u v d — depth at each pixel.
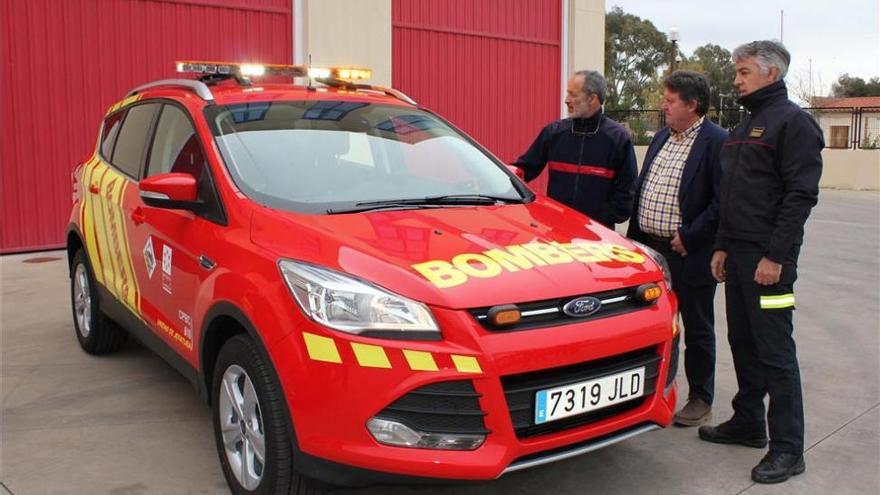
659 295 3.05
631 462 3.60
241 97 3.95
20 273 7.38
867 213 15.17
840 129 25.59
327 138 3.79
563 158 4.60
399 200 3.49
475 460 2.59
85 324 5.00
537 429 2.74
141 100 4.57
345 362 2.57
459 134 4.35
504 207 3.62
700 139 3.92
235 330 3.18
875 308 6.79
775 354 3.43
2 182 8.01
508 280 2.75
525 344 2.63
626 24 50.78
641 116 28.36
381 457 2.55
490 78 12.05
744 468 3.55
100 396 4.32
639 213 4.18
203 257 3.27
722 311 6.68
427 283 2.66
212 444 3.73
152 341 3.92
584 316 2.79
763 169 3.40
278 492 2.79
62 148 8.32
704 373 4.04
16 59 7.96
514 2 12.21
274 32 9.59
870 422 4.11
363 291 2.64
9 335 5.45
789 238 3.29
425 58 11.21
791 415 3.43
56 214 8.38
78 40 8.29
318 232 2.95
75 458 3.56
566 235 3.28
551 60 12.85
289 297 2.72
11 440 3.74
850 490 3.33
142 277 3.98
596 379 2.80
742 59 3.44
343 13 10.10
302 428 2.64
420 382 2.54
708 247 3.92
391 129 4.05
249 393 2.95
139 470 3.45
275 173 3.46
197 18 9.01
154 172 4.04
